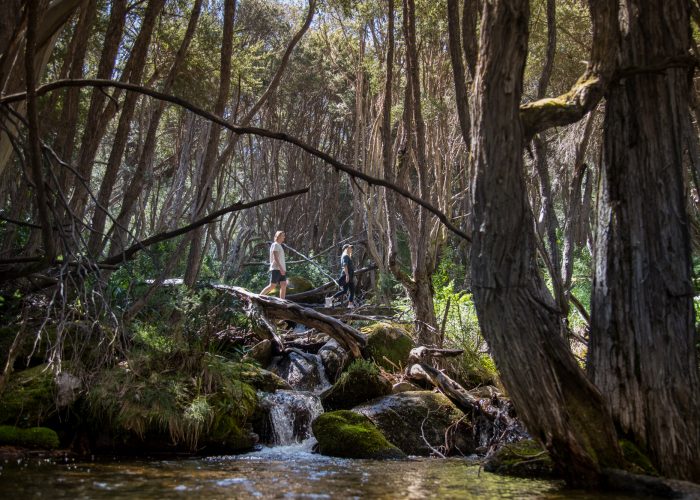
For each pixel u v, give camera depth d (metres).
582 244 18.30
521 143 4.89
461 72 7.07
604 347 5.58
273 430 8.77
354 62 17.66
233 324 11.27
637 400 5.36
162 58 16.94
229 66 10.10
